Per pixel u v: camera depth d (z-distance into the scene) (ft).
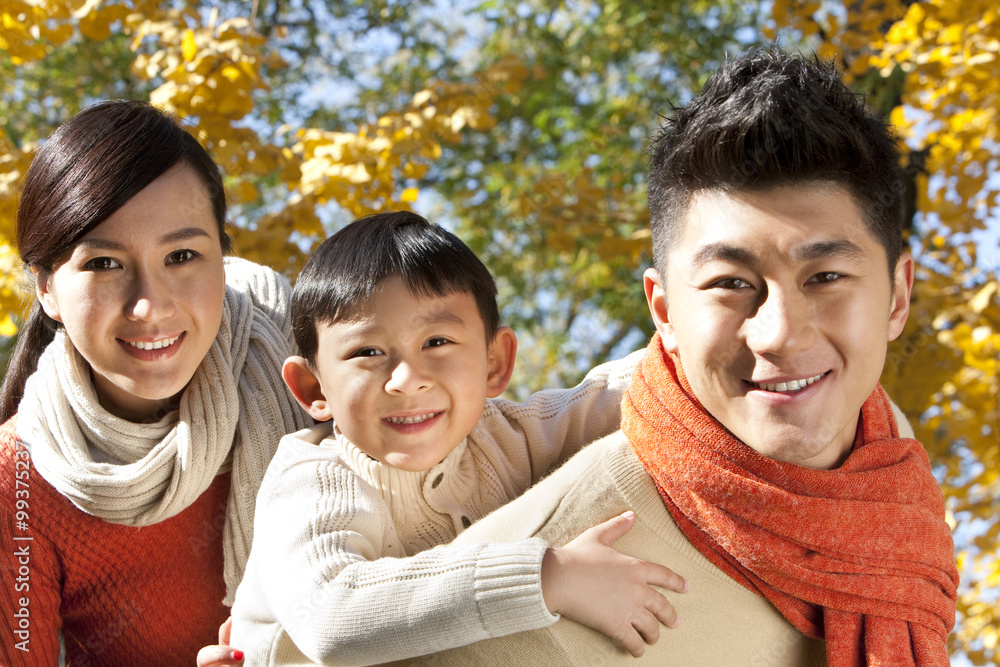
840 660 4.32
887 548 4.37
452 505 5.85
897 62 13.33
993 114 13.48
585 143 24.39
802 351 4.06
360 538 5.23
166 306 5.81
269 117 22.03
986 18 12.58
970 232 14.65
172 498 6.21
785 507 4.28
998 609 16.69
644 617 4.40
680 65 24.50
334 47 24.04
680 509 4.53
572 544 4.58
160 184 5.82
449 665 4.63
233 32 11.98
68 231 5.73
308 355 6.08
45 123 23.29
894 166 4.34
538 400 6.31
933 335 14.17
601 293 26.22
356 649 4.66
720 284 4.22
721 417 4.38
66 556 6.45
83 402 6.30
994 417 14.34
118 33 22.17
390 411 5.53
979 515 15.94
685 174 4.28
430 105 13.43
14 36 11.44
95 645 6.82
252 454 6.46
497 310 6.23
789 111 4.08
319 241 13.37
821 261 4.04
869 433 4.61
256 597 5.59
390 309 5.55
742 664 4.46
